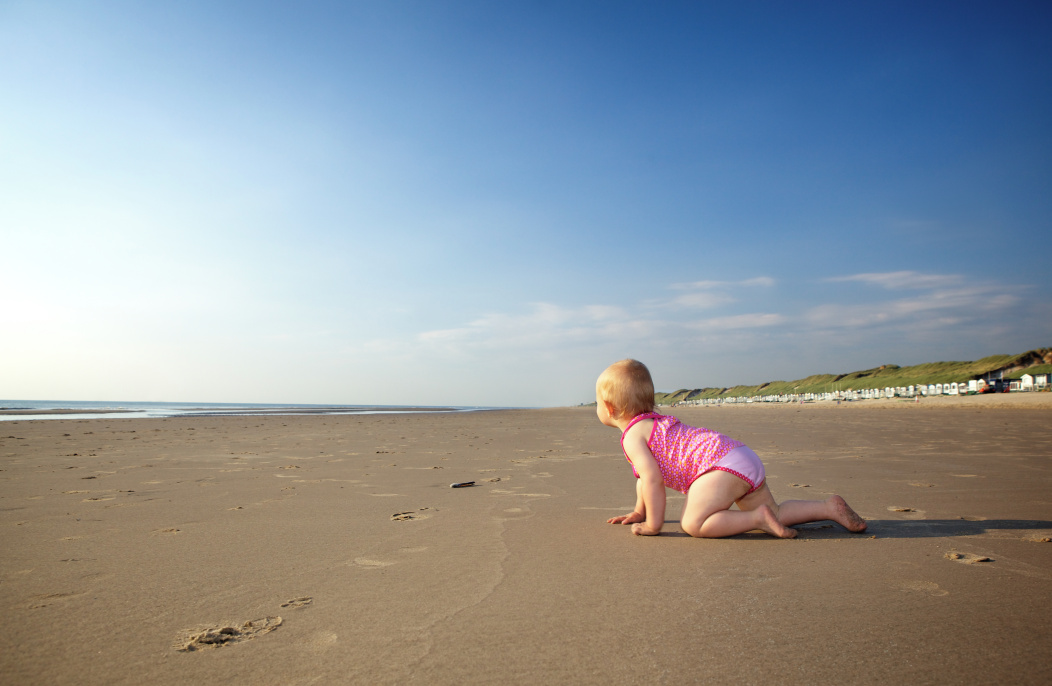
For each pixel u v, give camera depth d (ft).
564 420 59.93
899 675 3.69
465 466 16.49
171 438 28.76
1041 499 10.30
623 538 7.76
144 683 3.76
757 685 3.58
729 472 7.70
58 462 17.79
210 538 7.88
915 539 7.46
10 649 4.34
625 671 3.80
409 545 7.43
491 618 4.83
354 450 21.95
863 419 45.52
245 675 3.87
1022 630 4.42
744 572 6.07
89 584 5.91
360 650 4.23
